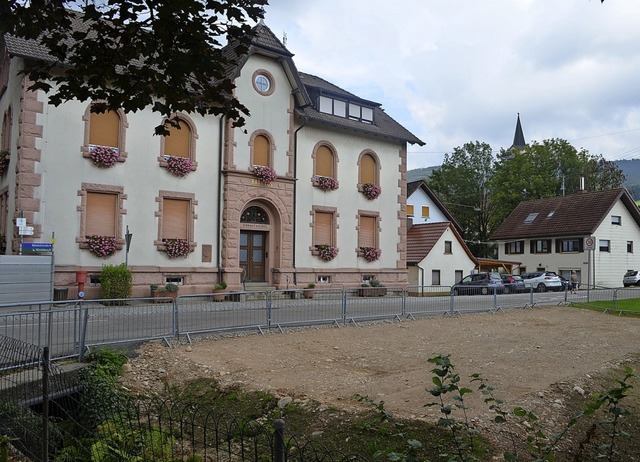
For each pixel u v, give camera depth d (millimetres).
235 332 13297
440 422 4230
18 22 5559
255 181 24594
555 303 23891
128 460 5316
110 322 11625
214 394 8867
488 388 4555
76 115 20438
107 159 20797
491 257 64938
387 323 16359
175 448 6289
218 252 23641
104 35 5617
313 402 7930
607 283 46812
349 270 28016
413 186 43219
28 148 19406
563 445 6547
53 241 19609
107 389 7023
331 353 11945
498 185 60938
